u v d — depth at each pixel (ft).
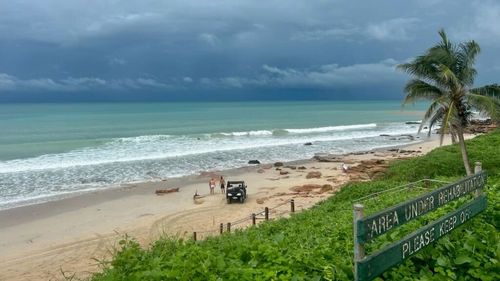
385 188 72.33
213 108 646.74
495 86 77.41
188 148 193.16
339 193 75.97
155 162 158.92
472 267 18.66
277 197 109.40
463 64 77.92
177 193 115.85
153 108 648.38
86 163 155.12
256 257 19.21
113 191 118.32
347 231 27.61
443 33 77.41
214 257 19.15
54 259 72.18
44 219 94.38
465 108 80.94
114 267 21.98
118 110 573.33
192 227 87.20
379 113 518.78
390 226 16.12
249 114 473.67
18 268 68.64
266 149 192.54
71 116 425.69
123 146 199.21
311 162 159.74
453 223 20.04
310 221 44.32
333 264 18.44
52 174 137.69
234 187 105.19
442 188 19.21
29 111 542.16
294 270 17.81
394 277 17.34
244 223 87.30
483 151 96.78
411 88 81.82
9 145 203.10
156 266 18.97
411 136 241.55
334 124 337.11
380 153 178.19
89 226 89.45
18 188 120.37
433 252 19.03
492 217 23.93
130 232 84.94
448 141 216.13
